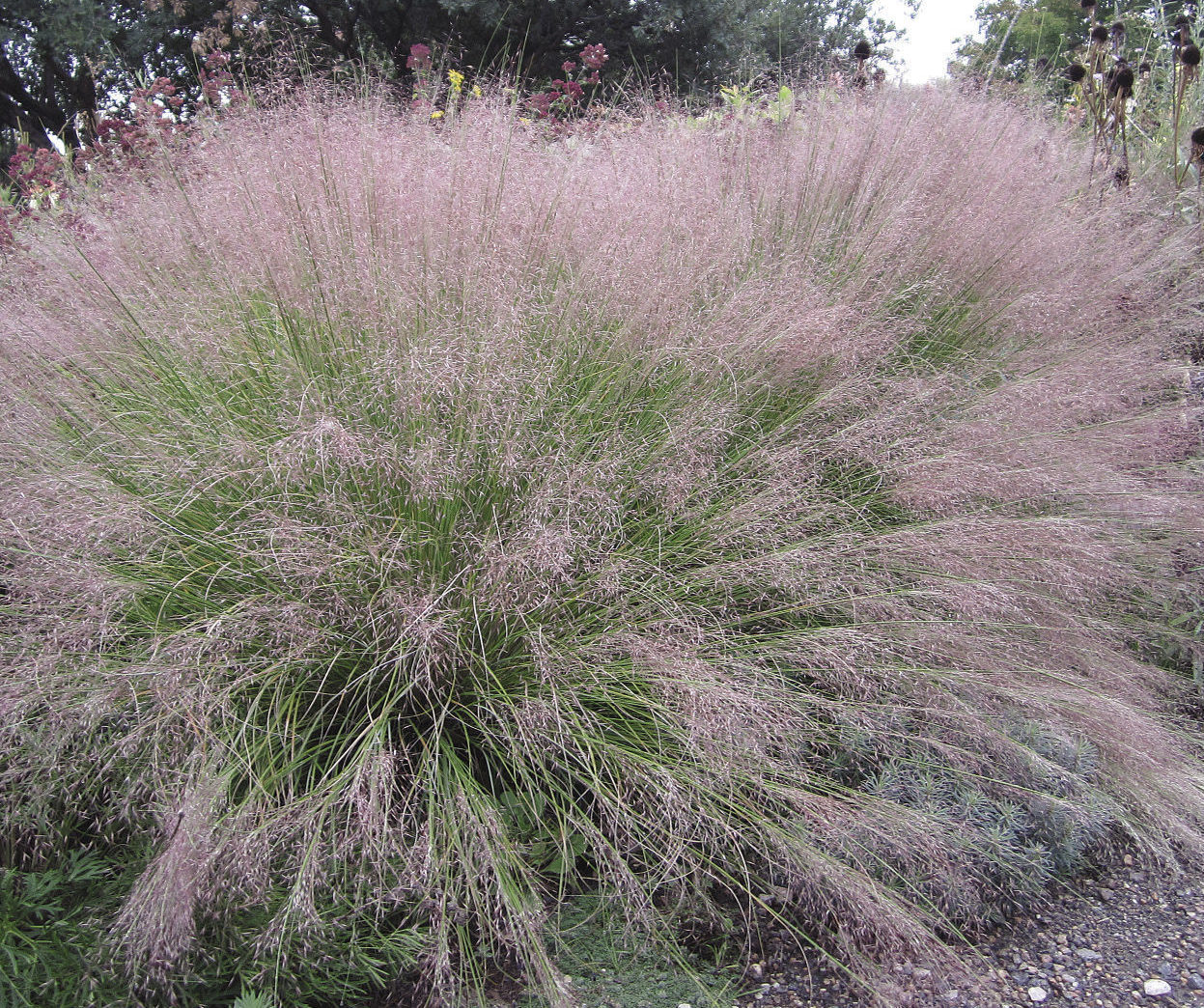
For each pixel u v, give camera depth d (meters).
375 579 2.31
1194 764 2.68
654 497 2.64
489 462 2.48
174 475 2.35
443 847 1.99
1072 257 3.73
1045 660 2.65
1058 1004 2.05
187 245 2.97
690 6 11.83
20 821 1.87
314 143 3.01
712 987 2.04
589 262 2.92
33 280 3.04
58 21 11.01
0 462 2.37
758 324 2.78
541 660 2.20
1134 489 2.96
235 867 1.73
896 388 3.00
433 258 2.76
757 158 3.96
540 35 11.45
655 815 2.07
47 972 1.69
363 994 1.94
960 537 2.59
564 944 2.02
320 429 2.15
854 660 2.35
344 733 2.24
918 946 1.99
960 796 2.38
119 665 2.08
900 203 3.56
